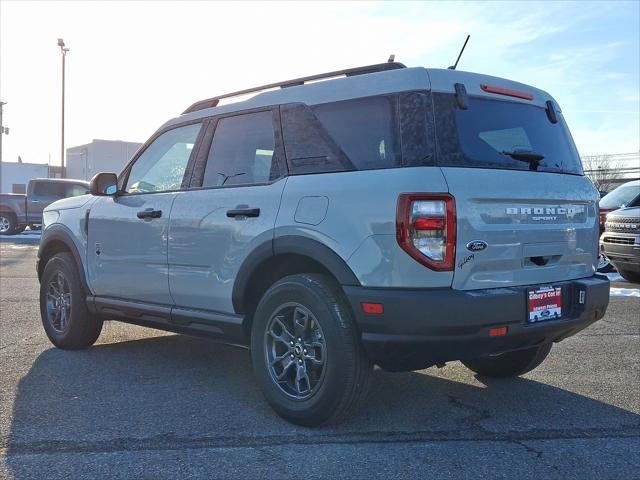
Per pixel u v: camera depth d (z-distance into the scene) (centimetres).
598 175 5244
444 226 359
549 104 463
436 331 356
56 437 387
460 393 488
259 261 427
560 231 419
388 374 539
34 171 5797
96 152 6000
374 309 366
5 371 530
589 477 343
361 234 374
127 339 662
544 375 539
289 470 346
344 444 382
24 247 1889
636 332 702
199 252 470
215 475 338
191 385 497
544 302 397
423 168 367
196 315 477
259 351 429
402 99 390
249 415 431
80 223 589
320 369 400
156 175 537
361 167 392
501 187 383
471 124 397
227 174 473
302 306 404
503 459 364
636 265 1008
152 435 393
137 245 524
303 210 405
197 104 534
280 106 451
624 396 484
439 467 352
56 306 619
